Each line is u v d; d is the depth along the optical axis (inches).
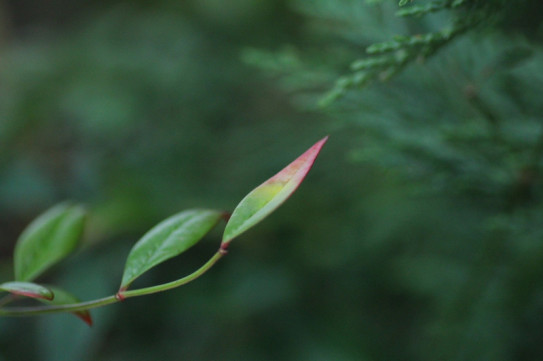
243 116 43.9
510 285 20.8
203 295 31.4
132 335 31.9
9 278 34.2
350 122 19.6
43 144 44.2
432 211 27.1
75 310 15.8
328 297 33.0
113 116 42.9
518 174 18.6
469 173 19.0
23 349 29.8
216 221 16.2
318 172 33.4
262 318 31.6
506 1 16.7
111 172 37.4
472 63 19.0
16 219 38.3
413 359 29.9
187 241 16.0
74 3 61.9
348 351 30.5
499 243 20.5
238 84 44.7
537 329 22.4
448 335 21.2
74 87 45.8
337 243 32.5
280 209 33.6
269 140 37.3
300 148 35.2
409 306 32.9
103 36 48.8
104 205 32.4
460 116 19.3
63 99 45.4
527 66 18.9
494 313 20.9
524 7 18.1
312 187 34.1
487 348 21.1
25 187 36.7
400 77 19.6
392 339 31.4
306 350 30.7
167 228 16.1
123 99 43.9
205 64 45.9
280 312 31.7
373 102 19.5
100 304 15.8
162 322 32.1
